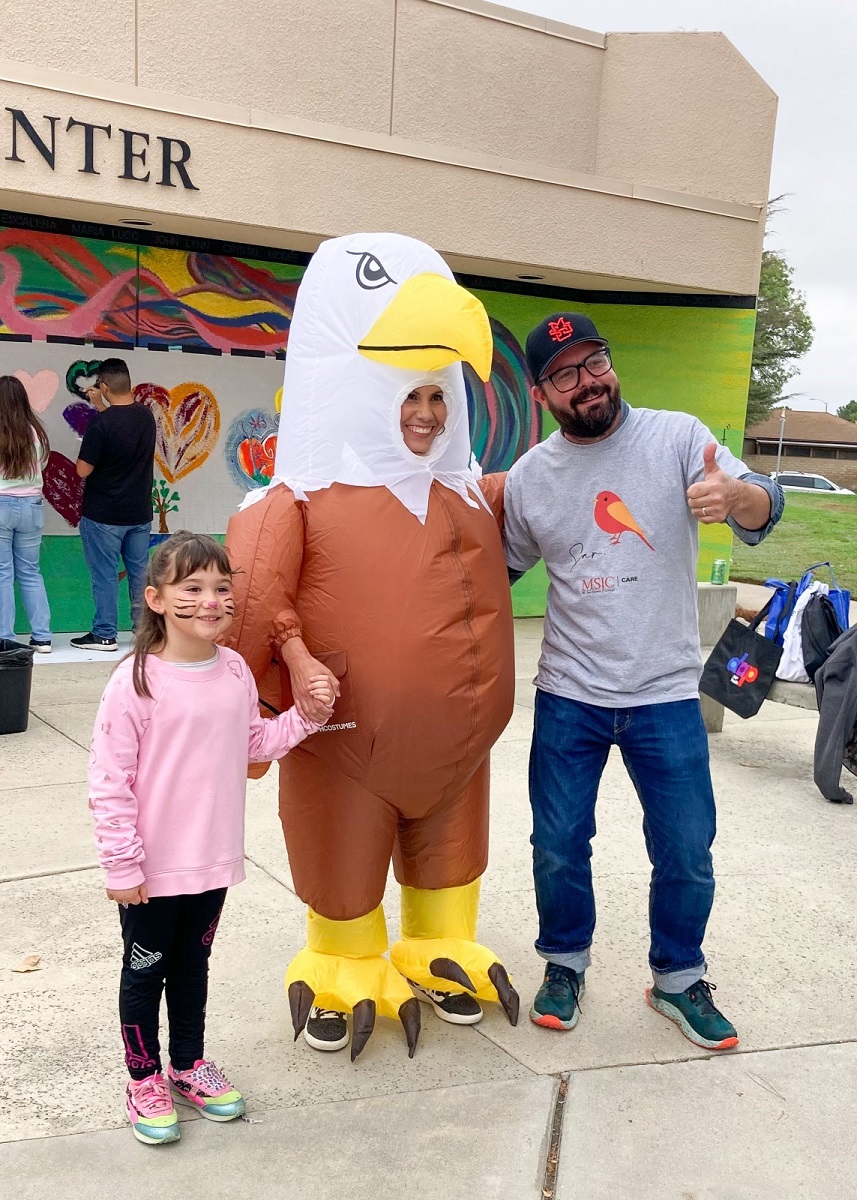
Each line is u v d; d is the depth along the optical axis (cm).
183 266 850
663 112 961
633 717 312
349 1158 266
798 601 602
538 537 321
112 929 378
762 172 970
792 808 546
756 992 357
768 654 577
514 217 856
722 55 950
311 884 305
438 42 848
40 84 672
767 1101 296
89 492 786
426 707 285
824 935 401
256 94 768
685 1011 325
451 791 306
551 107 930
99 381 795
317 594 286
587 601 313
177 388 865
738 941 393
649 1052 319
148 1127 267
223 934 380
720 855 477
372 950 316
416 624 282
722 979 365
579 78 944
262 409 902
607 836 493
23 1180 254
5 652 589
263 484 913
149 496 806
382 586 282
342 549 284
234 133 738
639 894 431
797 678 591
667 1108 291
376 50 817
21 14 670
